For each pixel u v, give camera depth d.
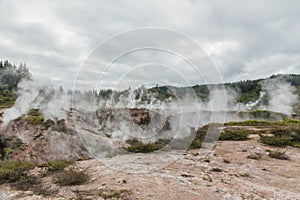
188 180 5.77
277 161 8.08
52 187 5.67
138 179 5.67
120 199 4.62
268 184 5.93
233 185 5.65
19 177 6.43
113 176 5.88
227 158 8.16
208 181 5.81
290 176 6.57
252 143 10.76
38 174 6.76
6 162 7.88
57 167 7.16
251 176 6.51
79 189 5.34
